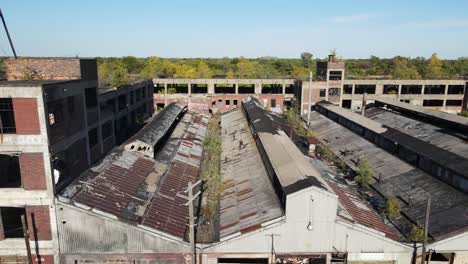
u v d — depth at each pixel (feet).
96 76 140.87
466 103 309.01
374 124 176.04
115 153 125.18
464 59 645.51
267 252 87.81
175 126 202.18
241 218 96.27
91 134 137.39
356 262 89.15
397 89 326.03
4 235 89.40
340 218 86.79
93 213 86.12
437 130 184.55
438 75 513.86
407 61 569.23
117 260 88.38
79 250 88.17
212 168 142.61
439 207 101.19
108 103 191.83
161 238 87.10
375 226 93.86
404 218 102.12
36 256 89.20
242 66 500.33
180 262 88.38
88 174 104.01
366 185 128.47
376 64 604.49
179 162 142.61
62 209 86.63
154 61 535.19
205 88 379.96
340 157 161.48
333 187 114.11
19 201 87.15
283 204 92.63
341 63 280.51
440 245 87.30
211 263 88.79
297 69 533.55
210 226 98.58
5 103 89.81
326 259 88.22
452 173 110.01
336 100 284.82
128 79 256.52
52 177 87.71
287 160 109.81
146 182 113.39
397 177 127.03
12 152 86.33
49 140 87.56
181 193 115.14
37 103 84.79
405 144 138.00
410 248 87.71
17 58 122.62
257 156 142.31
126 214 90.02
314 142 157.17
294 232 86.84
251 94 307.78
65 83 104.17
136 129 228.43
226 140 187.62
